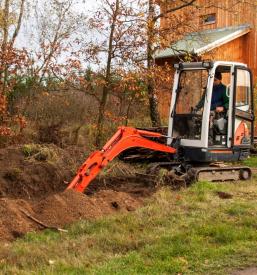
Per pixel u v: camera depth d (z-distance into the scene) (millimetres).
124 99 15086
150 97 15906
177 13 18828
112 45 14391
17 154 12008
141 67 14461
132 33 14367
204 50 18578
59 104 16703
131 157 12789
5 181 10672
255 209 9352
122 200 9586
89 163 10039
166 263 6664
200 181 11352
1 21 15859
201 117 11938
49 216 8375
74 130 14828
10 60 13781
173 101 12500
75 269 6383
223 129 12227
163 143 12641
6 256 6688
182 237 7625
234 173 12430
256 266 6699
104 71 14453
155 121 16359
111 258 6844
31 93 15750
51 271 6273
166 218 8648
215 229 7961
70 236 7688
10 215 8016
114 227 8000
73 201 8789
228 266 6695
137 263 6641
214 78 12219
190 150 12055
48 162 11781
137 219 8453
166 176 11305
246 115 12539
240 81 12320
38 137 13992
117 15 14250
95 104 16703
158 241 7488
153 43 14633
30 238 7527
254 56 22969
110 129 14836
